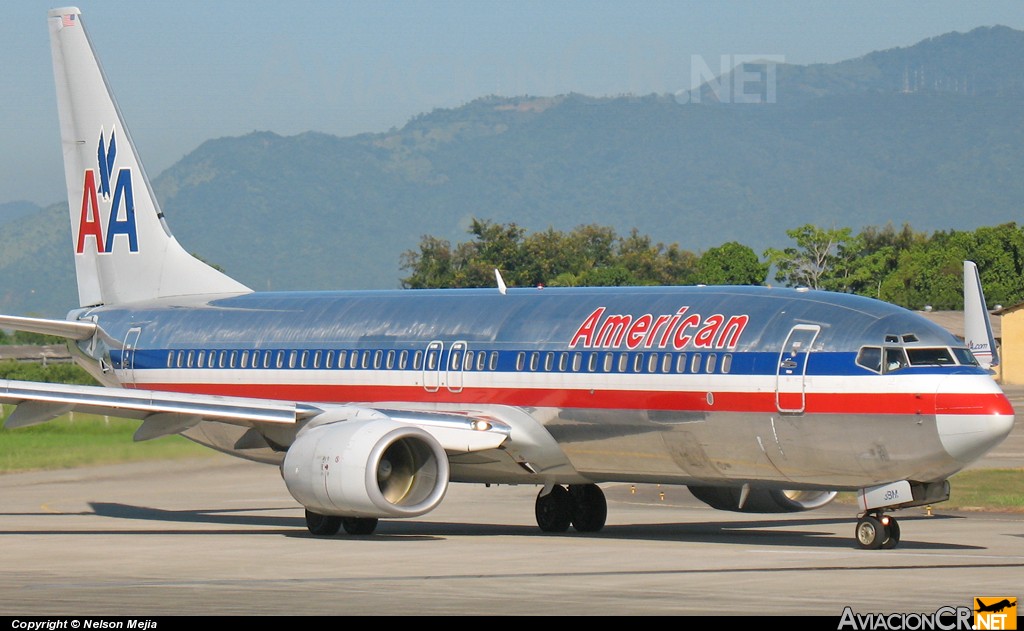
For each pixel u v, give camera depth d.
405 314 77.56
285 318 82.56
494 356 72.12
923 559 57.47
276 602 45.66
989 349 79.00
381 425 66.94
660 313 68.06
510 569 54.47
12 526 80.62
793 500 74.25
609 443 68.38
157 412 73.94
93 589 49.50
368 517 69.12
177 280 91.00
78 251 94.62
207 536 72.56
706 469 66.12
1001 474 110.69
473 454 71.69
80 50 93.38
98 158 93.50
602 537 71.44
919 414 58.88
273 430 75.19
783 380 62.22
